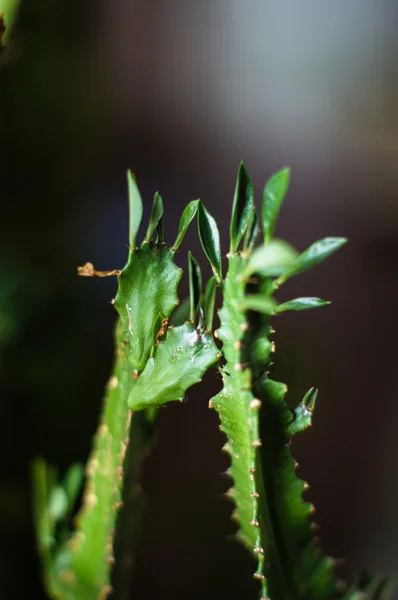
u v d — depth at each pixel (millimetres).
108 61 1574
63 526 574
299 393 1370
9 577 919
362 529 1209
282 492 448
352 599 494
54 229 1122
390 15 2080
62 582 546
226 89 2037
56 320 1059
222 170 1901
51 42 1079
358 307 1658
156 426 492
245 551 1076
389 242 1872
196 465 1186
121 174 1717
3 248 1028
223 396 418
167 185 1794
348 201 1958
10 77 1022
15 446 977
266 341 412
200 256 1283
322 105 2080
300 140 2037
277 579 467
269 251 377
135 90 1901
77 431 1012
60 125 1095
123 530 513
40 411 994
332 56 2105
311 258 397
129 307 436
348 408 1396
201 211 414
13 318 951
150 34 1912
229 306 404
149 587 1039
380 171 1993
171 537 1091
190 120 1972
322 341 1521
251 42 2080
